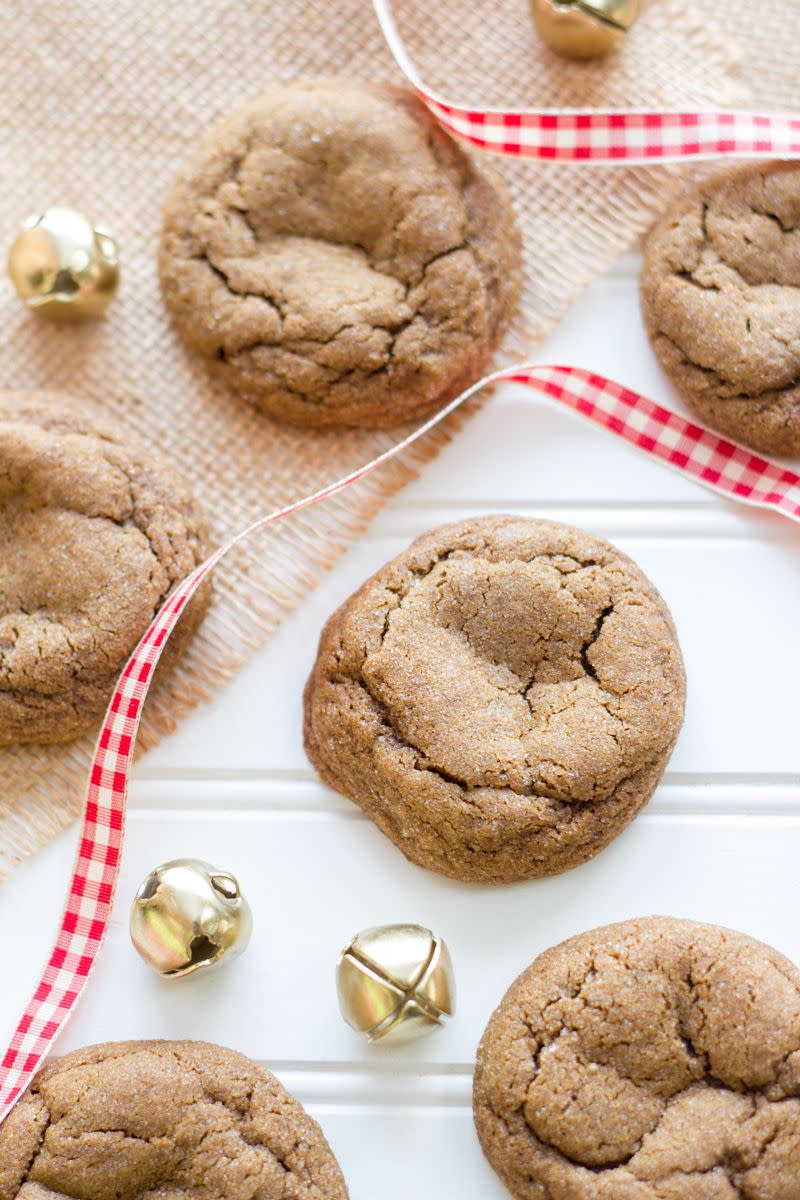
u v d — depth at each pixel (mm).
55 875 480
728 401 487
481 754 462
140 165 509
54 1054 469
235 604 491
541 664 472
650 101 507
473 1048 470
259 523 472
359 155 489
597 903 475
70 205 508
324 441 499
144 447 491
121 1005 473
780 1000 450
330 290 486
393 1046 470
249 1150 449
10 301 504
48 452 476
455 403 485
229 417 500
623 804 465
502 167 508
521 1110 450
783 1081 446
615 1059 450
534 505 497
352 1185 464
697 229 492
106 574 473
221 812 483
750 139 490
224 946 458
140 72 511
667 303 490
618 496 496
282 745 485
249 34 510
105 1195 447
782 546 493
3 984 474
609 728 463
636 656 468
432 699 465
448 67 509
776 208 490
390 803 467
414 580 475
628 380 500
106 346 503
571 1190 443
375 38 511
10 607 477
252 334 487
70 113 510
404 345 484
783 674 487
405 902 477
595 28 494
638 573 479
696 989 452
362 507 495
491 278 491
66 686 473
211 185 493
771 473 491
